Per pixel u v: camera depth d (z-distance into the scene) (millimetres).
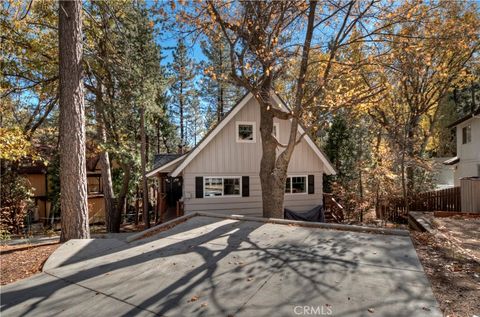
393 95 16828
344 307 3365
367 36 8852
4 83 12383
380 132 18484
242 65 8820
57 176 19375
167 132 26391
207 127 33562
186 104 30469
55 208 19469
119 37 13008
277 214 9867
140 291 4141
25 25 12039
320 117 9828
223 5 8773
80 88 7816
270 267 4699
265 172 10320
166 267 5020
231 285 4141
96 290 4262
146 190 16781
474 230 7633
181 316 3414
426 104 19438
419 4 8383
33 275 5078
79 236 7582
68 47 7676
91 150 17703
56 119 18016
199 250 5852
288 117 9617
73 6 7746
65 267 5336
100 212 23047
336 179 17516
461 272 4184
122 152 14875
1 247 7543
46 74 13398
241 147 13484
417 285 3795
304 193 14219
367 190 14273
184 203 12797
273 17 9461
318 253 5215
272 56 8781
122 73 12898
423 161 14141
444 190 13852
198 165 12906
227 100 26938
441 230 7566
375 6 8727
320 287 3896
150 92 14023
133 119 16547
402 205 14250
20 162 16062
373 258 4820
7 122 15992
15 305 3922
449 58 16344
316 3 8805
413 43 8914
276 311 3389
